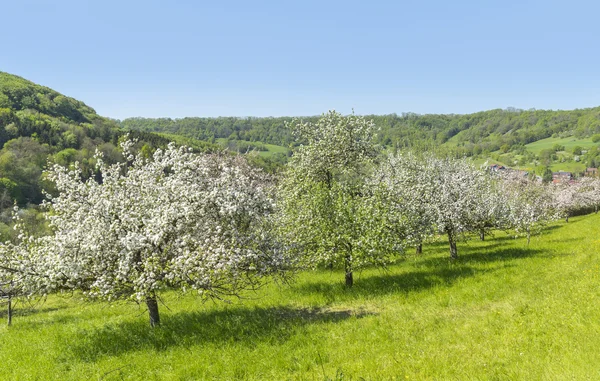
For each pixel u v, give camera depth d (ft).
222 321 45.42
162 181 49.24
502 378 25.14
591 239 93.86
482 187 98.53
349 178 86.38
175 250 42.19
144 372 33.14
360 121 86.12
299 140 89.51
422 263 76.64
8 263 42.19
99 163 47.83
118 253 40.42
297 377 29.76
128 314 54.29
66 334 44.88
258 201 48.42
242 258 41.52
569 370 24.21
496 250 87.40
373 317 45.09
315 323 44.34
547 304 41.91
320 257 57.62
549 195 203.21
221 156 123.24
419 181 81.00
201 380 30.63
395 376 28.12
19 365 36.22
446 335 37.06
